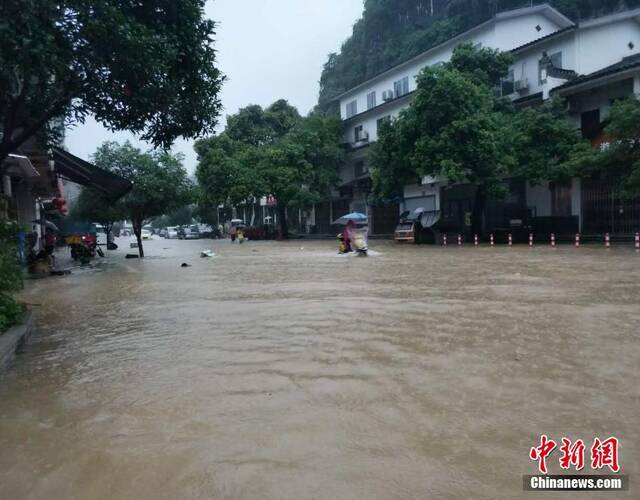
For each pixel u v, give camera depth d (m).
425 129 26.58
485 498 2.94
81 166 16.25
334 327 7.36
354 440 3.66
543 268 14.33
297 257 22.48
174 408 4.37
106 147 23.66
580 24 26.42
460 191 32.97
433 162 26.00
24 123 8.84
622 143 20.72
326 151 43.22
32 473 3.36
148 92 7.72
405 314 8.18
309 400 4.46
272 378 5.08
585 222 26.16
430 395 4.52
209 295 11.09
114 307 9.91
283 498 2.96
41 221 20.92
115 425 4.06
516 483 3.09
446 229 31.50
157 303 10.22
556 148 25.06
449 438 3.68
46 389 4.98
